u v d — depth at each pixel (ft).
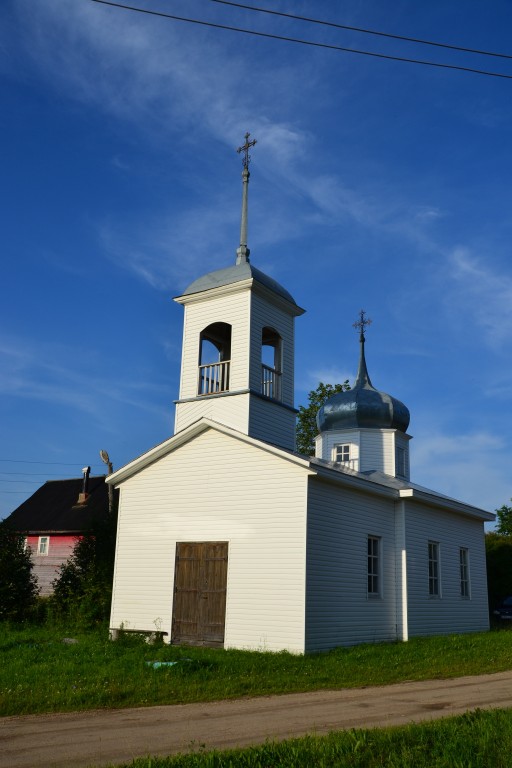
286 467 62.49
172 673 45.47
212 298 79.05
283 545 61.05
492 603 123.44
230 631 62.08
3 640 61.21
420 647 62.49
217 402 75.10
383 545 71.97
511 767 24.62
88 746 28.14
